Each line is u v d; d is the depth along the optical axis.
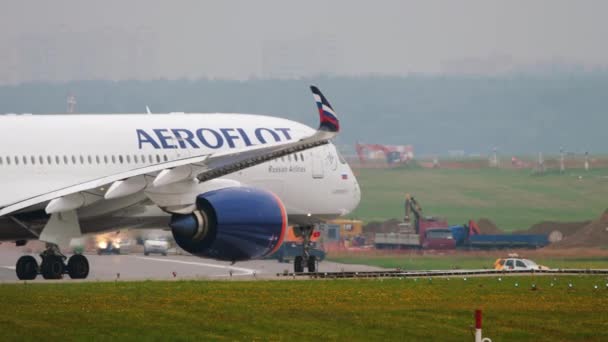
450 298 119.69
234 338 92.44
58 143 150.00
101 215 149.00
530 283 137.00
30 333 92.94
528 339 94.88
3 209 142.62
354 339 93.19
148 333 93.81
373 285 131.88
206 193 146.00
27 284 128.75
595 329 99.50
